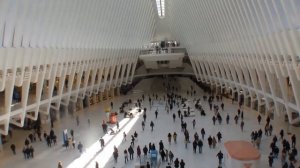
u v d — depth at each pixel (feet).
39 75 73.92
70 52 83.41
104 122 84.79
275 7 53.31
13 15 53.93
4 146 73.61
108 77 134.82
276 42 60.39
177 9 129.80
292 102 68.95
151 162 57.36
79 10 77.41
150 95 138.62
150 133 80.33
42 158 65.26
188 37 132.46
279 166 55.83
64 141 71.72
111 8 96.12
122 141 74.74
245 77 94.63
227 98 123.34
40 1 60.18
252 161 51.52
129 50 130.00
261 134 68.80
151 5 136.05
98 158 64.34
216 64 119.24
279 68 66.95
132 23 120.16
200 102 115.96
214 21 94.22
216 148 67.10
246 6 66.59
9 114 64.39
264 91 82.33
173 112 102.83
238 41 80.59
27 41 62.13
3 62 57.00
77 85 100.83
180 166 55.47
